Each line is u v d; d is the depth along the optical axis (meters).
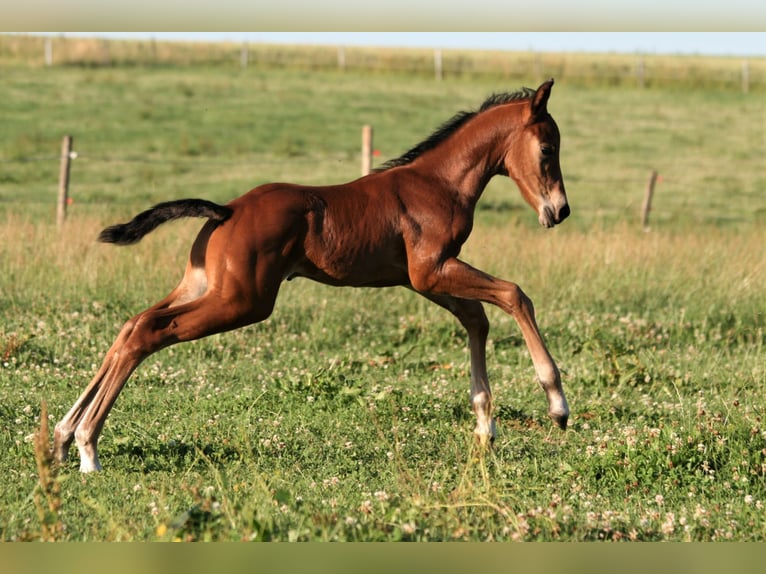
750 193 34.03
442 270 8.91
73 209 23.52
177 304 8.63
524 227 20.81
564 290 16.19
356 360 12.55
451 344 13.97
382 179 8.99
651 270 17.19
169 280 15.14
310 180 31.44
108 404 8.12
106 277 15.00
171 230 18.19
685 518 7.05
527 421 10.24
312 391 10.59
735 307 15.76
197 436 9.01
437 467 8.47
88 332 12.80
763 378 12.05
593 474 8.35
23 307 14.10
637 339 14.13
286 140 37.34
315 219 8.55
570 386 11.79
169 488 7.58
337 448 9.01
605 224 27.06
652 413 10.55
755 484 8.23
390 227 8.80
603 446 8.95
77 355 12.16
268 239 8.34
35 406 9.90
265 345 13.29
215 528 6.21
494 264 16.94
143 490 7.52
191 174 31.94
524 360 13.24
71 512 7.00
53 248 15.99
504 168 9.45
